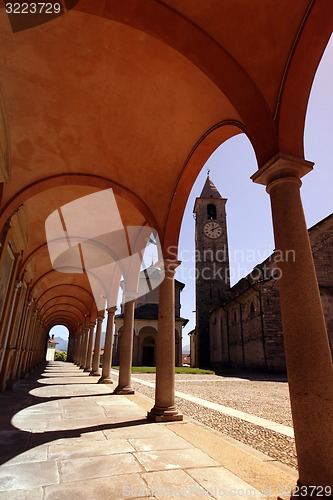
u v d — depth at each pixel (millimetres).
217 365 35438
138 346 39438
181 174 7508
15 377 12852
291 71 4035
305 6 3910
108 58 5434
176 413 6438
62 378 16672
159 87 5945
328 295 23562
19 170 7309
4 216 7320
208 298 40031
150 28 4395
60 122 6660
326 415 2863
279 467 3797
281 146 3855
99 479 3340
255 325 27062
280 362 24484
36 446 4531
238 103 4492
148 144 7293
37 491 3035
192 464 3824
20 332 13492
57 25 4777
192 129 6676
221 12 4254
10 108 6121
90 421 6246
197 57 4578
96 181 8031
